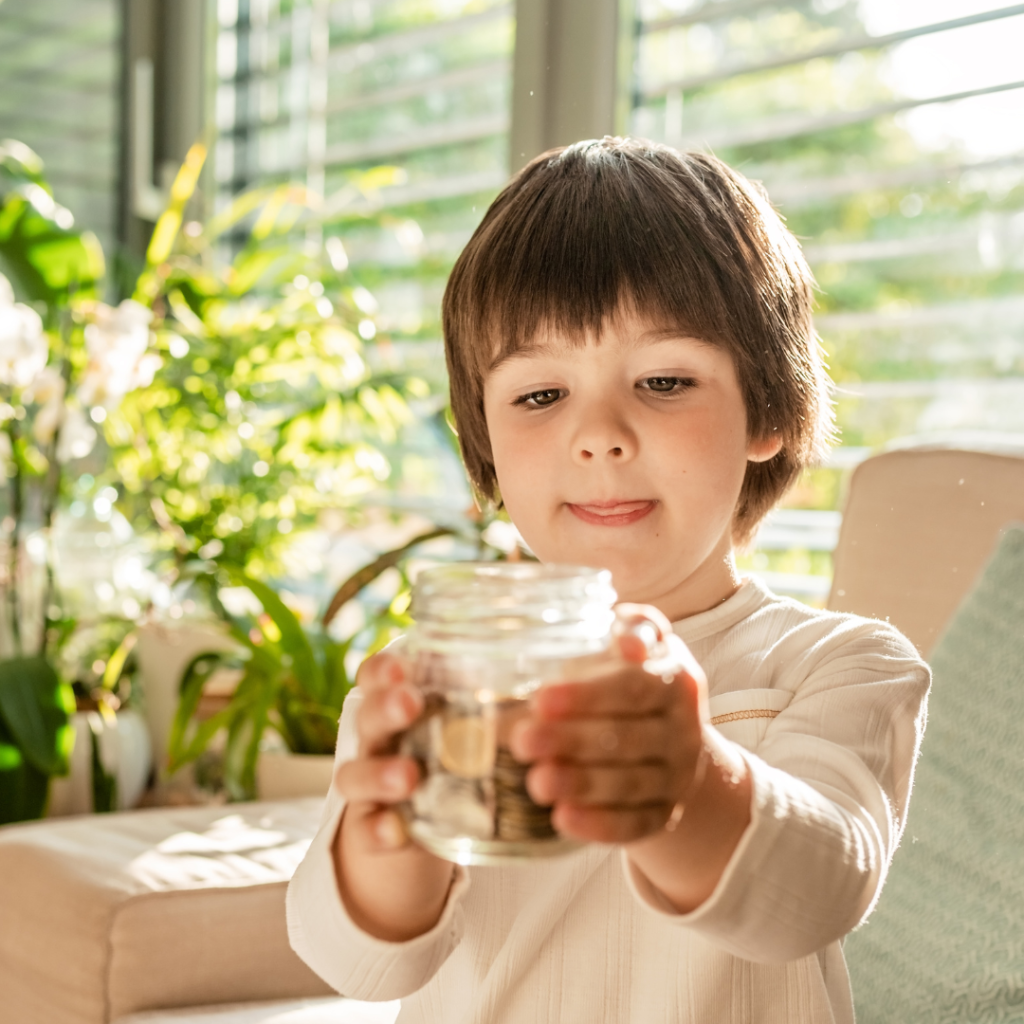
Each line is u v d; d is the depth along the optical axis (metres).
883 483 1.29
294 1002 1.05
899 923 0.98
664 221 0.77
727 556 0.86
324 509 2.19
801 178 1.79
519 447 0.76
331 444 2.11
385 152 2.38
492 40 2.18
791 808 0.55
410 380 2.02
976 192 1.62
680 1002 0.73
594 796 0.42
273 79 2.61
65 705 1.73
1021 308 1.59
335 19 2.47
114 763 1.78
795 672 0.79
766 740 0.72
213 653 1.66
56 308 2.11
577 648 0.44
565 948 0.76
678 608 0.84
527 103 1.98
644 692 0.43
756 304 0.78
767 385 0.79
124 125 2.80
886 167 1.71
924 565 1.22
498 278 0.79
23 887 1.09
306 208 2.50
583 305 0.74
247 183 2.68
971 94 1.62
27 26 2.64
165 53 2.80
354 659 2.21
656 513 0.73
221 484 2.41
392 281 2.35
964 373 1.64
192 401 2.14
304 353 2.17
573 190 0.79
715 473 0.74
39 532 1.91
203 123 2.75
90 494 2.16
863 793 0.64
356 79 2.44
